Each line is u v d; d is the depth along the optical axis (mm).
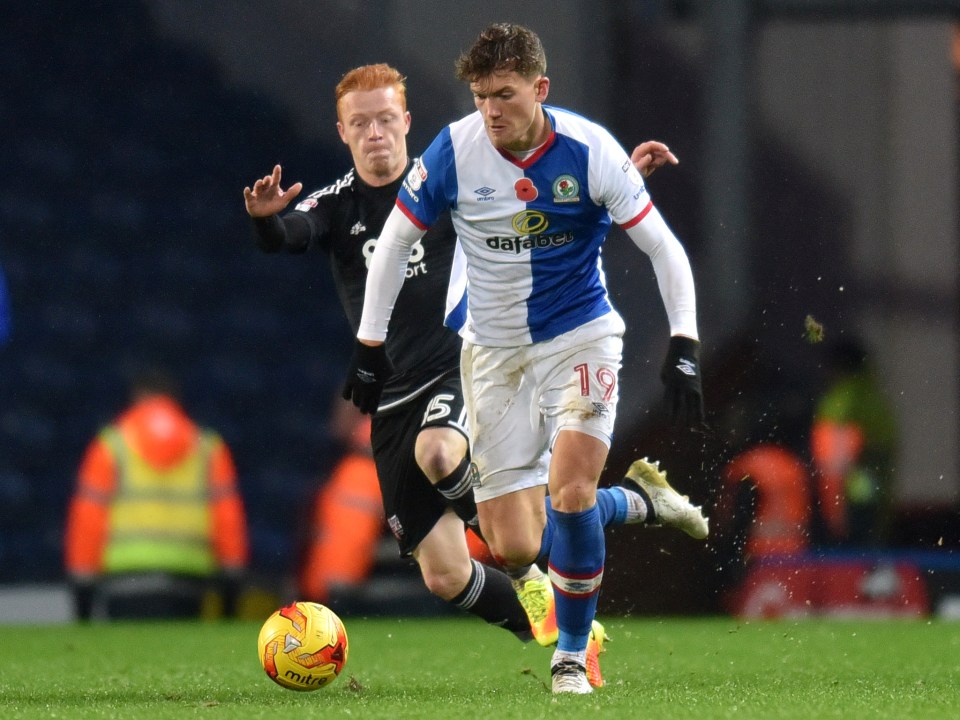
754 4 49969
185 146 64000
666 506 21109
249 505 56094
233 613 39500
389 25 55812
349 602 39562
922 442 51594
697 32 51312
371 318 18109
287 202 19766
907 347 52375
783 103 53375
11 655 26312
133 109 64375
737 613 39562
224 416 58531
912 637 29203
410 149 53812
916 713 14648
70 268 60656
